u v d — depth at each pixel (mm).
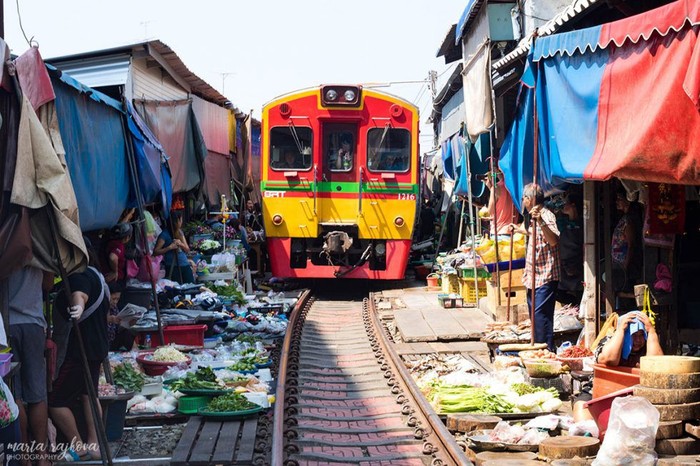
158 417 8219
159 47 15867
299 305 16359
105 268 9719
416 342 13016
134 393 8469
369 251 18625
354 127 18562
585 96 7859
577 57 8094
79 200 8445
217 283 15805
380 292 20125
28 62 6609
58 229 6238
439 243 22625
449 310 15703
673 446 6531
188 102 15727
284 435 7820
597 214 9883
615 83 7387
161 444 7453
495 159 15078
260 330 13344
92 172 8883
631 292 9609
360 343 13461
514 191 11297
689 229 9469
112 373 8656
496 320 13250
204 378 8719
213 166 20750
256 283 21266
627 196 9297
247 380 9258
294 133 18422
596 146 7594
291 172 18438
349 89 18297
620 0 8547
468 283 16406
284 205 18484
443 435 7406
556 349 10555
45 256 6332
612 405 6449
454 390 8727
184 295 13461
